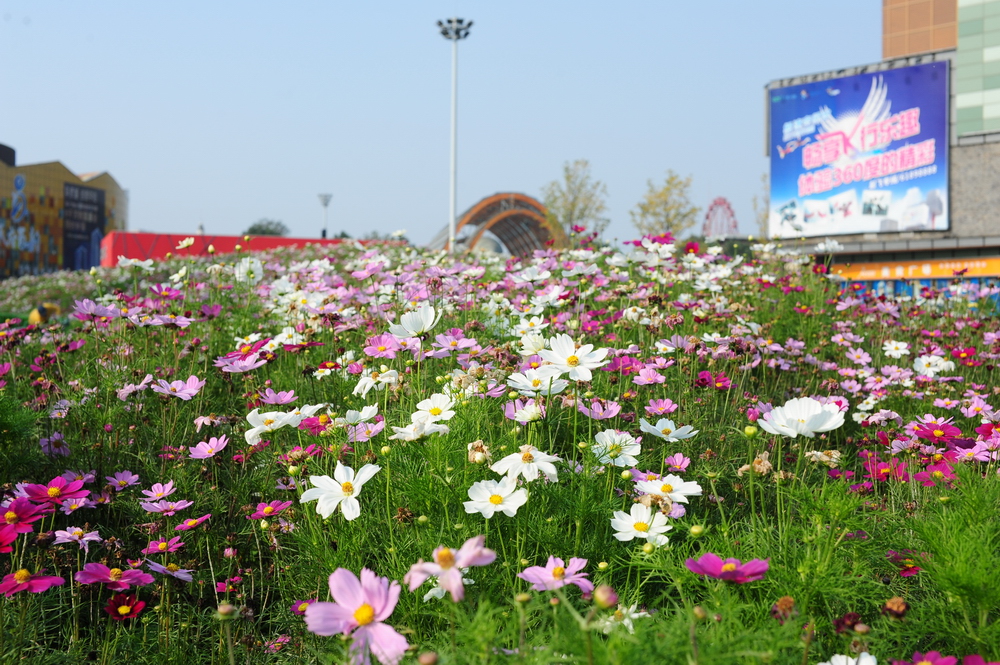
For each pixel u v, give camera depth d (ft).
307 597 8.19
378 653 4.62
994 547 6.70
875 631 6.31
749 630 5.56
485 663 4.78
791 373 16.07
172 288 17.53
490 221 179.11
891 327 20.40
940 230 67.92
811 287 21.35
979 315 22.25
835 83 73.77
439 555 4.82
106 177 266.16
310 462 9.22
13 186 227.81
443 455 8.30
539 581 5.94
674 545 8.20
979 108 66.64
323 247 52.21
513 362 11.46
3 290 70.38
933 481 8.87
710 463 10.32
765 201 109.91
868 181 71.92
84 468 10.77
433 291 15.88
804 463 10.74
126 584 7.15
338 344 14.51
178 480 10.14
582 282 15.16
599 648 4.64
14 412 9.98
